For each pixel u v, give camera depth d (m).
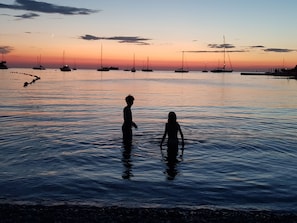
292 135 15.61
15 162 10.43
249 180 8.85
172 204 7.27
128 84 79.94
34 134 15.34
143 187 8.29
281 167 10.11
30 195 7.73
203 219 6.47
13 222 6.31
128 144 13.06
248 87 71.06
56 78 115.38
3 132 15.87
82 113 24.55
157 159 10.90
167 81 104.94
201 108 29.50
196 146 12.92
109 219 6.44
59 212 6.76
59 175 9.16
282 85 80.88
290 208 7.09
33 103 32.22
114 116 22.83
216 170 9.75
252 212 6.84
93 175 9.19
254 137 14.99
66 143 13.27
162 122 19.75
